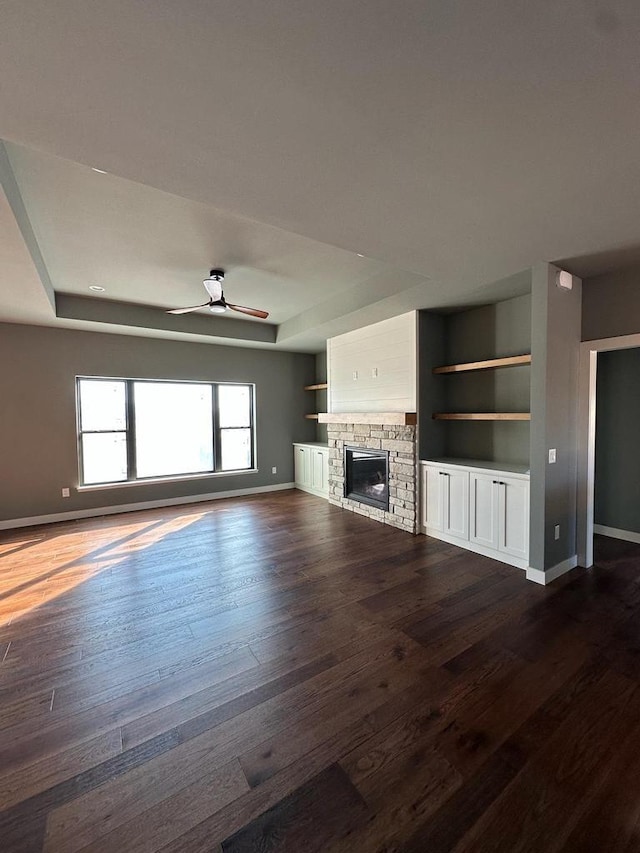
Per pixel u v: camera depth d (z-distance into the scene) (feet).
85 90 4.11
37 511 16.11
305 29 3.51
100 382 17.79
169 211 8.52
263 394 21.99
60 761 5.04
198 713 5.85
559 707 5.89
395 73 4.00
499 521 11.62
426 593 9.58
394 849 4.00
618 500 13.42
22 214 7.81
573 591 9.59
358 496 17.48
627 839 4.07
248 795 4.58
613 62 3.89
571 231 7.79
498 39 3.65
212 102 4.34
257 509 18.25
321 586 10.03
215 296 12.39
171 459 19.83
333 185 6.12
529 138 5.05
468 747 5.20
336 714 5.80
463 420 14.71
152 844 4.06
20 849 4.01
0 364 15.43
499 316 13.34
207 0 3.22
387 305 13.46
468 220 7.31
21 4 3.19
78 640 7.74
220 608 8.95
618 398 13.30
